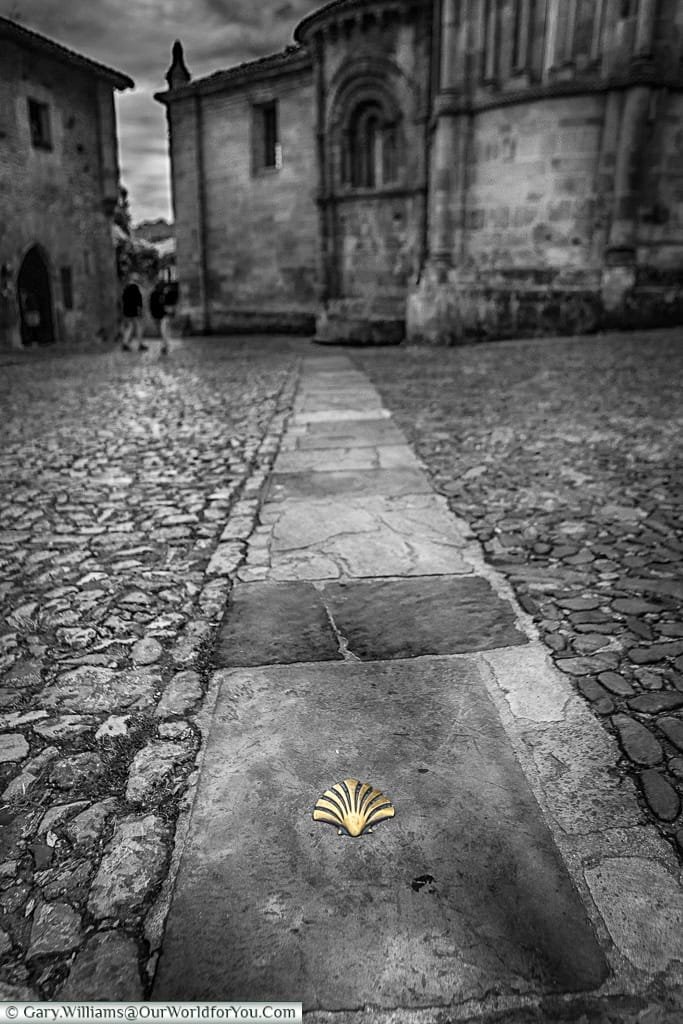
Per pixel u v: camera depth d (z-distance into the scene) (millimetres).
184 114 26984
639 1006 1577
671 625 3242
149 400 10992
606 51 15234
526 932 1749
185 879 1927
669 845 2006
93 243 26594
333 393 10852
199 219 27688
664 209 16109
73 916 1829
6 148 21906
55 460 6930
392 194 20984
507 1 15773
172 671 3004
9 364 17656
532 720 2590
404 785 2268
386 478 5914
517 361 13672
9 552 4434
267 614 3500
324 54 21062
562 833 2057
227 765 2385
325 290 22781
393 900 1842
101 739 2551
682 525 4527
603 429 7383
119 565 4191
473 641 3186
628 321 16406
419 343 18438
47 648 3215
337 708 2697
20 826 2141
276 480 5965
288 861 1975
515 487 5523
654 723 2537
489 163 17047
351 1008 1586
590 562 4023
